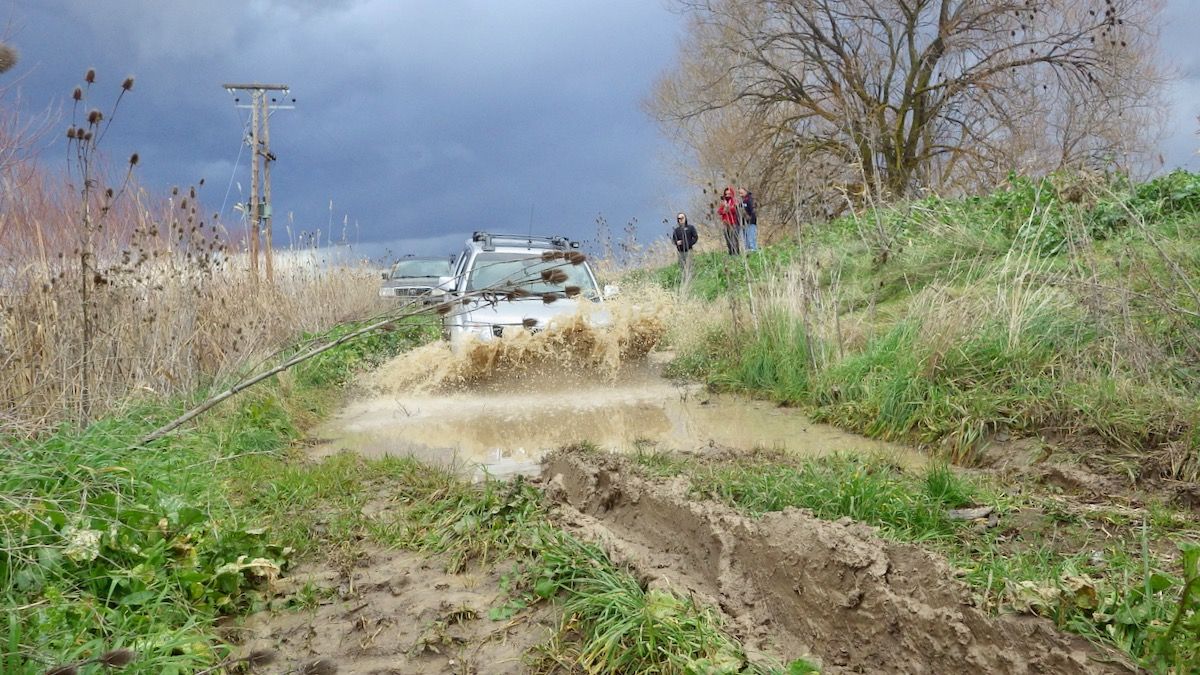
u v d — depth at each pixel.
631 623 3.58
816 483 5.49
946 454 7.24
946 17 29.67
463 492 5.72
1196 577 3.04
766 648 3.76
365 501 5.84
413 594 4.34
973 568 4.21
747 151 32.00
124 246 7.95
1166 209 11.50
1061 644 3.26
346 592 4.37
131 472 4.84
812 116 32.25
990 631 3.40
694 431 8.52
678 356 12.34
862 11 30.00
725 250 19.12
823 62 31.02
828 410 8.91
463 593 4.34
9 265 6.50
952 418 7.58
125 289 7.73
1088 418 6.87
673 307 12.52
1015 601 3.58
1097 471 6.20
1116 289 8.00
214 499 5.34
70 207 6.86
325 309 15.66
